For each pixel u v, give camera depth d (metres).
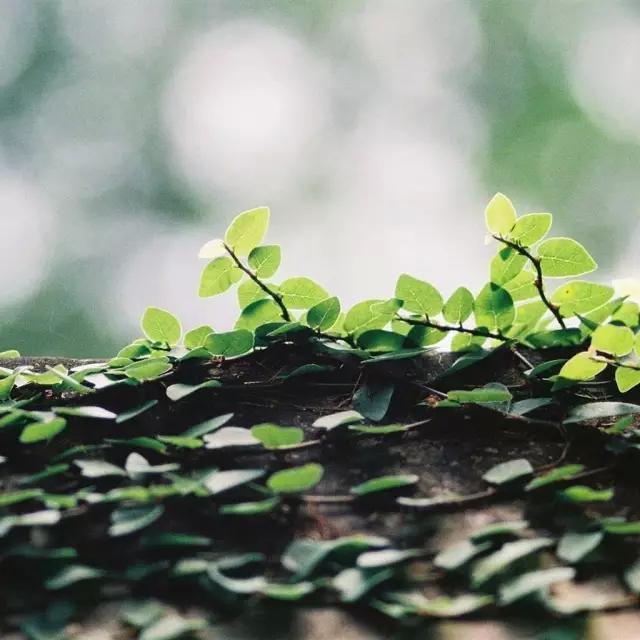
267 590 1.01
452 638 1.01
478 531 1.04
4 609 1.02
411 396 1.11
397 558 1.02
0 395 1.10
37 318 2.91
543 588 1.02
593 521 1.05
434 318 1.13
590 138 3.19
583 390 1.12
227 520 1.05
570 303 1.13
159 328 1.12
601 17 3.24
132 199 3.28
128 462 1.06
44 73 3.33
